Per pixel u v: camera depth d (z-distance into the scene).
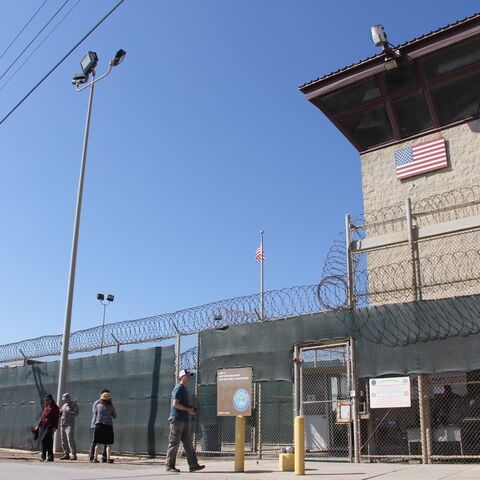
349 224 13.07
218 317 13.22
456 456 10.17
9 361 19.30
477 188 14.86
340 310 11.62
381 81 16.05
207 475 9.27
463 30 14.72
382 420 11.86
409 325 10.80
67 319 15.87
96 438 12.94
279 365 12.02
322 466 10.28
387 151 16.81
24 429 17.83
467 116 15.60
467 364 10.06
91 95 18.25
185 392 10.56
